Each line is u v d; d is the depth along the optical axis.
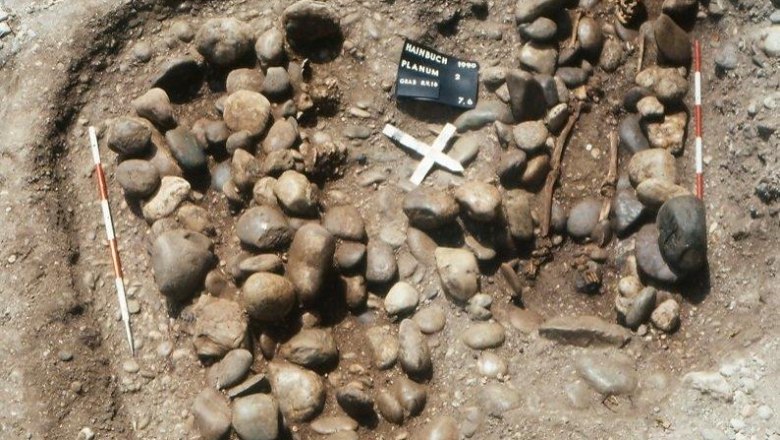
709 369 2.70
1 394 2.73
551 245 2.91
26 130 2.93
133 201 2.92
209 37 2.97
